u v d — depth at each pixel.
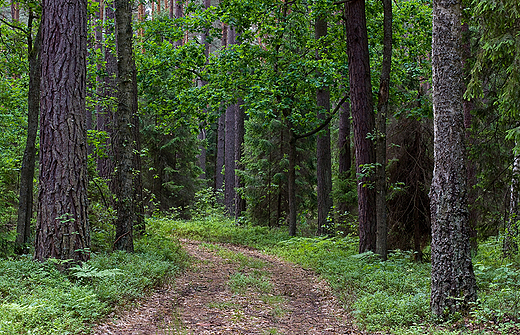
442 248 6.27
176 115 16.09
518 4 7.04
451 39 6.41
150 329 5.75
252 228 19.53
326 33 16.52
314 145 21.05
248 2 14.41
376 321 6.20
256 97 14.83
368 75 12.08
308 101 16.30
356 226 14.45
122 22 10.55
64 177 7.56
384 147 10.72
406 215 11.72
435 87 6.50
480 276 7.95
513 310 5.72
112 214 11.39
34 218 11.96
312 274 10.64
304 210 21.77
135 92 13.11
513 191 9.25
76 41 7.82
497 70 9.09
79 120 7.84
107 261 8.23
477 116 9.79
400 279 8.30
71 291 5.91
